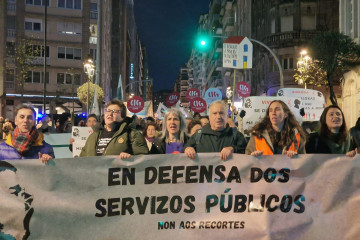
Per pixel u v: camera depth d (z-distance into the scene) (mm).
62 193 4258
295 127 4715
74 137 9188
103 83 57125
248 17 49000
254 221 4352
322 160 4395
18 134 4715
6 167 4234
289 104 11273
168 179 4336
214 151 4684
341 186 4383
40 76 50906
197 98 16328
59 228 4238
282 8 37594
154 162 4324
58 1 52094
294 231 4348
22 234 4227
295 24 37031
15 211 4223
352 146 4984
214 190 4359
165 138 5727
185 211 4332
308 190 4391
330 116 4965
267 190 4379
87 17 53219
